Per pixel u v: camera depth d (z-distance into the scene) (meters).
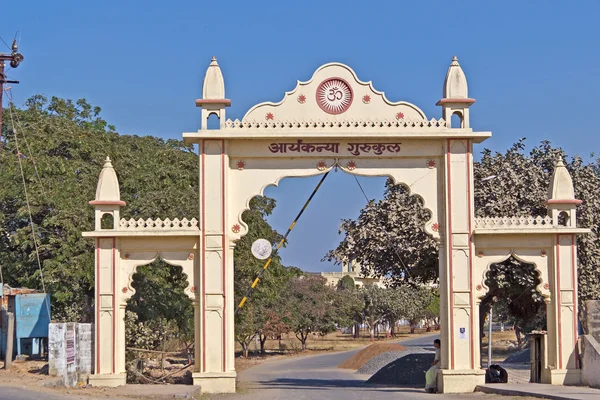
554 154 25.11
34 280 29.17
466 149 19.59
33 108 33.41
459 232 19.48
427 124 19.44
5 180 29.00
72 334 18.98
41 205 28.55
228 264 19.34
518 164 24.73
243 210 19.50
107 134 34.31
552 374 19.41
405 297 79.69
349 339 79.19
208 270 19.28
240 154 19.55
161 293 28.66
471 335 19.41
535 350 20.47
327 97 19.56
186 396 17.34
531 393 17.34
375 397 18.56
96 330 19.14
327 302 61.25
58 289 27.77
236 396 18.58
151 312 28.12
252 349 61.06
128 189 31.78
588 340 19.12
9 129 30.91
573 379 19.44
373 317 77.81
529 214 23.91
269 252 20.36
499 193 24.00
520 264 22.56
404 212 24.09
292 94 19.56
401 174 19.70
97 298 19.23
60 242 27.70
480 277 19.67
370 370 35.75
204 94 19.36
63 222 27.47
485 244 19.72
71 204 28.44
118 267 19.39
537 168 24.58
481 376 19.30
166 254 19.55
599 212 24.56
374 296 77.44
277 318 55.84
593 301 20.12
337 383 26.03
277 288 41.59
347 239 24.84
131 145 35.38
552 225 19.67
